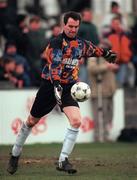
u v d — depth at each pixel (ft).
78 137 152.97
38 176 84.99
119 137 154.20
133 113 159.53
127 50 159.12
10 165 87.45
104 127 154.61
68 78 82.89
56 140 151.43
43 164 101.40
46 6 184.55
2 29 157.69
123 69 159.53
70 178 81.92
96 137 154.51
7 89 148.46
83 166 97.81
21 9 177.17
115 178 82.12
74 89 82.07
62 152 82.43
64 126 151.94
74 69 83.15
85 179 80.94
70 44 82.07
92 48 84.53
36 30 154.10
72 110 81.82
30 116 85.51
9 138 149.07
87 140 153.99
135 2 181.06
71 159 109.50
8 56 152.56
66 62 82.38
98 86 152.97
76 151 127.85
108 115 154.92
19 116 149.48
